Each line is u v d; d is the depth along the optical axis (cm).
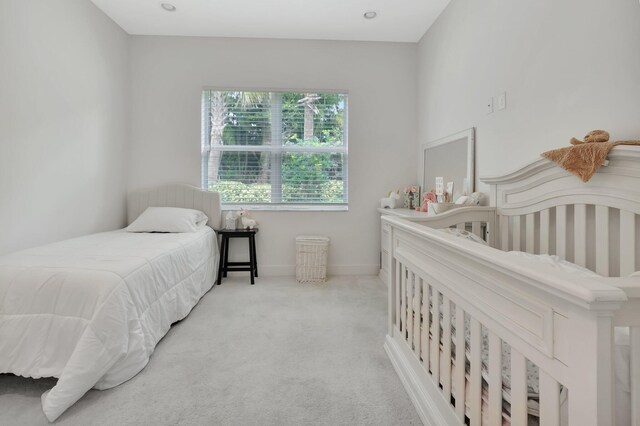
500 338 86
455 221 207
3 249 208
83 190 281
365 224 367
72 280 158
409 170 367
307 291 307
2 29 204
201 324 232
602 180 133
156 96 350
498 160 218
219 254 345
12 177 213
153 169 352
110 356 151
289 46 357
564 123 163
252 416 138
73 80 267
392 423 134
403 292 167
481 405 97
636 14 127
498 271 81
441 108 305
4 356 152
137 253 206
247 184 365
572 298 58
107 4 292
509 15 205
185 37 350
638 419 62
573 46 157
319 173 368
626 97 132
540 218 171
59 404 135
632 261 123
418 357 147
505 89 210
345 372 171
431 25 326
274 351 193
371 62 363
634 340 61
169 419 136
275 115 363
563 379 64
